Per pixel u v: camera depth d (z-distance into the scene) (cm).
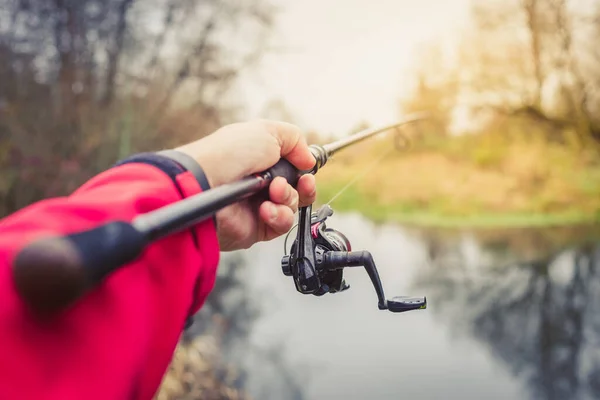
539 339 467
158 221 24
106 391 22
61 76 489
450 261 523
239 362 420
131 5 514
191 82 531
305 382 413
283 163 51
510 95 558
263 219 48
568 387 435
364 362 429
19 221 22
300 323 459
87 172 476
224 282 488
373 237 534
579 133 542
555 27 548
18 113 468
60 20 495
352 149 502
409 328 459
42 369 19
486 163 546
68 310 21
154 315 27
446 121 561
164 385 329
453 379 427
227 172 42
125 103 506
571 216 527
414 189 546
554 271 511
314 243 59
